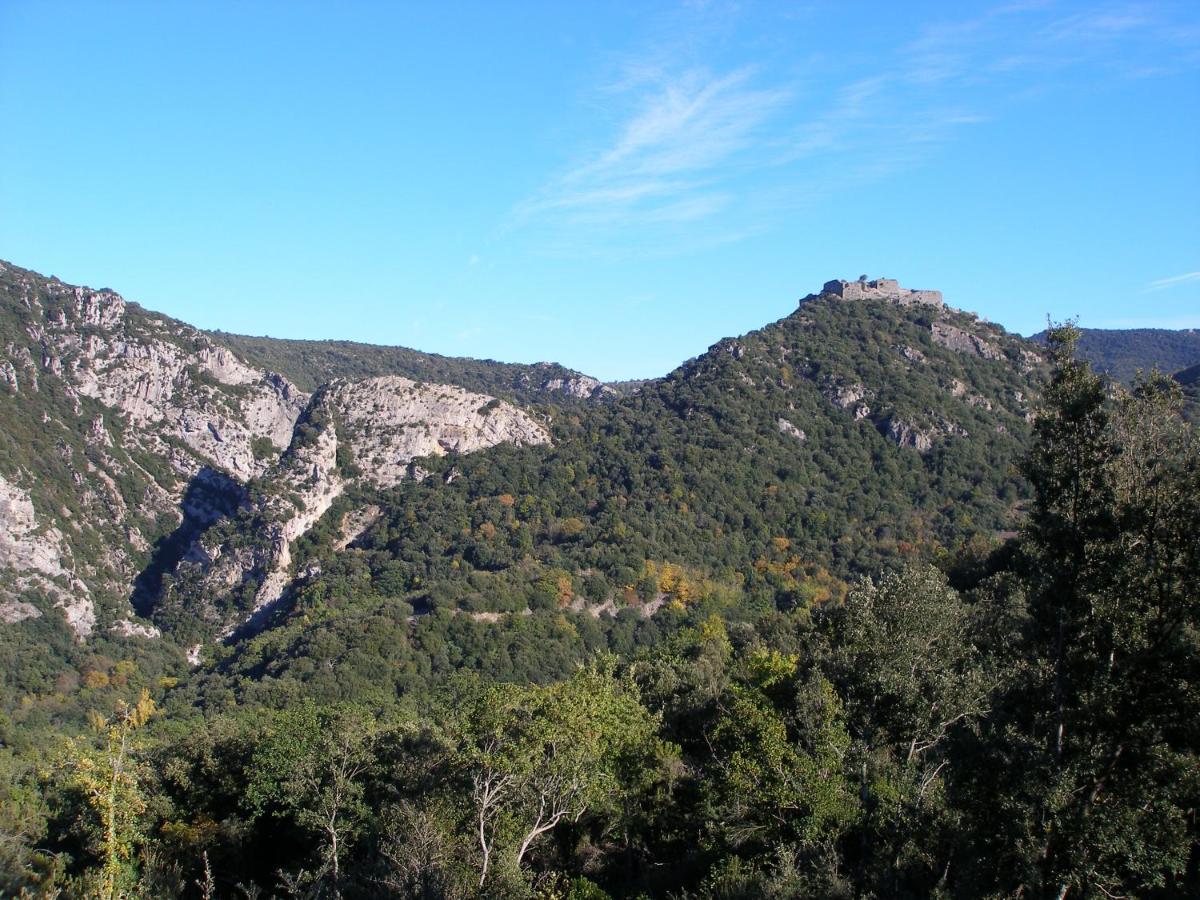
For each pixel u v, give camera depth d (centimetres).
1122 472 1280
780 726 2436
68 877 1930
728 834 2197
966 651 2031
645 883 2245
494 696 2097
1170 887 1321
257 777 2883
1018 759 1298
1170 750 1191
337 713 3094
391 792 2597
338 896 1883
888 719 2042
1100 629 1251
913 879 1752
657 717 2819
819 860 1894
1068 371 1387
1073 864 1202
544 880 1934
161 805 2862
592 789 2091
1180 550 1218
